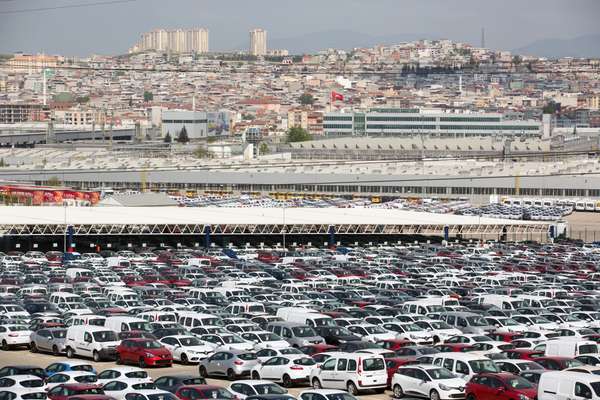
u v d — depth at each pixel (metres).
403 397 75.06
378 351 85.38
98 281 144.38
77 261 171.88
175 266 165.75
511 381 70.19
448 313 105.75
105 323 100.19
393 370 78.75
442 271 163.62
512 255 192.50
